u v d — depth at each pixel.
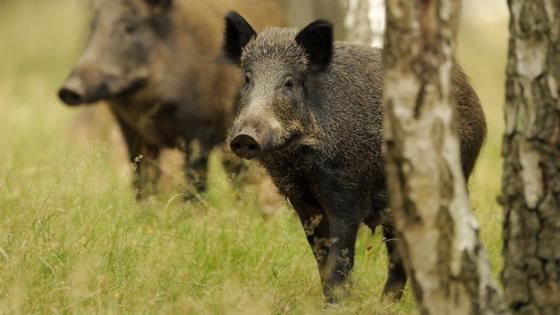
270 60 16.47
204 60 25.66
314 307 15.20
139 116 25.89
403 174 11.10
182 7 25.84
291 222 19.41
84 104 25.45
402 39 10.88
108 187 20.89
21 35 69.62
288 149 16.36
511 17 11.77
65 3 77.19
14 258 14.90
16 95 45.00
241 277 16.66
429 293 11.25
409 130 10.98
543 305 11.74
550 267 11.67
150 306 14.37
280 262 17.09
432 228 11.12
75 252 15.78
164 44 25.70
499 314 11.36
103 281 15.07
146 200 20.34
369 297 15.81
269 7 27.11
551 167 11.59
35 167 21.28
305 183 16.91
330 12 38.09
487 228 18.95
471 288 11.23
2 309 13.56
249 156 15.61
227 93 25.47
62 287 14.25
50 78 54.16
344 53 17.23
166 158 27.77
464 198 11.25
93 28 26.09
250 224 18.95
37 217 16.34
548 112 11.55
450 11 10.90
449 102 11.05
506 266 12.02
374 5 26.94
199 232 18.30
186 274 15.78
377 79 17.05
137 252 16.48
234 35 17.86
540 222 11.68
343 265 16.19
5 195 19.19
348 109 16.59
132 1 25.61
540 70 11.55
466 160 17.61
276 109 16.02
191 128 25.61
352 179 16.53
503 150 12.00
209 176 25.84
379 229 19.42
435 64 10.92
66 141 29.62
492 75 50.78
